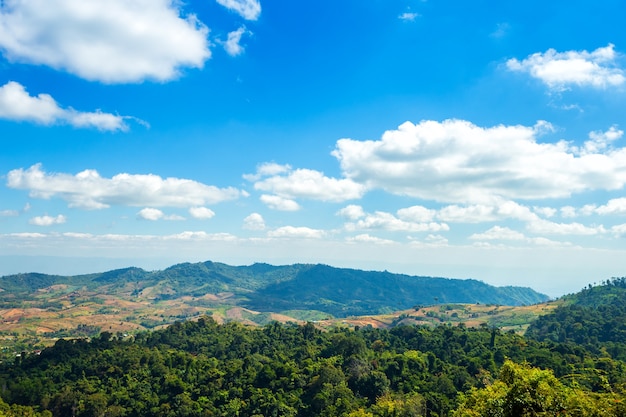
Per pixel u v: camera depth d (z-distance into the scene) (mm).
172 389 144500
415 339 180750
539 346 158625
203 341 199250
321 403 123938
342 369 144375
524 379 33688
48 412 132750
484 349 155875
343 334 185375
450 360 150625
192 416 130750
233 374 148750
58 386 148750
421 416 105938
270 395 131500
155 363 162000
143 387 147000
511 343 162125
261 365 155375
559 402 31656
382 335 194625
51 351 174625
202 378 149750
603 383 36969
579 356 146125
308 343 187375
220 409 131625
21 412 129750
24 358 176750
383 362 146625
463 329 197125
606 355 157375
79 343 184375
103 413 133625
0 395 140875
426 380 130000
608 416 30328
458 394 108875
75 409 134875
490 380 119750
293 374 141250
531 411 31797
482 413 36344
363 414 107562
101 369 160125
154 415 133750
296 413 125312
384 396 120688
